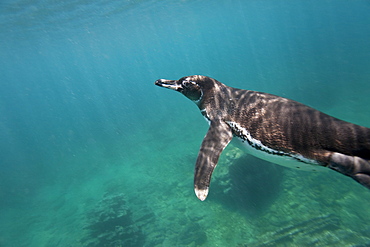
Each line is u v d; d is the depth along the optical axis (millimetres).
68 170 22547
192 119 26359
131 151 22328
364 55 34281
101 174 19453
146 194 14164
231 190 10898
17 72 75812
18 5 19625
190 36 117688
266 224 9391
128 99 55812
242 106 3732
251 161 10609
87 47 57469
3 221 16609
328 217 8617
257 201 10391
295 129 3096
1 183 23531
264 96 3742
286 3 69500
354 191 9672
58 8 22828
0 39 29656
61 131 39406
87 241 11188
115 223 11672
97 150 25500
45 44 40406
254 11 73500
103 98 72250
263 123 3361
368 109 17281
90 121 41312
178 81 4473
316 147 2898
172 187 14141
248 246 8500
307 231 8312
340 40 55781
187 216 11203
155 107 38125
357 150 2699
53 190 19359
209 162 3270
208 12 53125
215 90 4160
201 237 9805
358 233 7859
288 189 10648
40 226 14625
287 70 37344
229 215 10461
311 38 72688
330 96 21672
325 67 32750
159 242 10109
